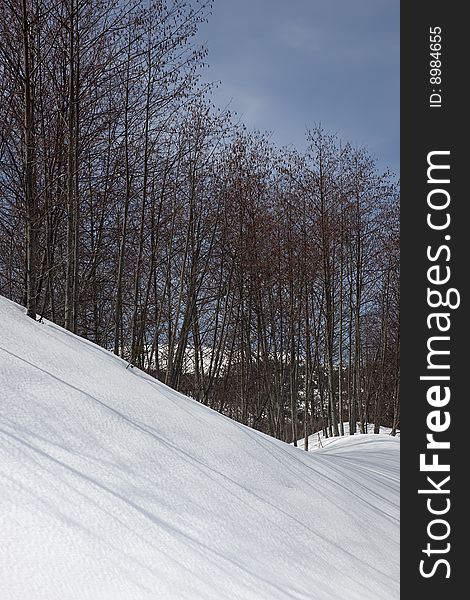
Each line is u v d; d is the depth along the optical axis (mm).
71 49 10539
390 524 6910
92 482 4062
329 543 5379
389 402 31688
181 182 16297
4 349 5629
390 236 24031
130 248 15664
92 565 3215
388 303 26125
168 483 4652
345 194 22297
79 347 6711
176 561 3672
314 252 21031
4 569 2889
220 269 20109
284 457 6914
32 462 3938
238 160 18578
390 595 4977
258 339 21188
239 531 4586
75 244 11156
